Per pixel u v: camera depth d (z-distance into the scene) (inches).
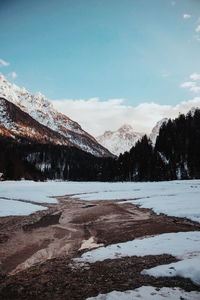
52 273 305.4
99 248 418.0
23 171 3786.9
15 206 878.4
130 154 4397.1
